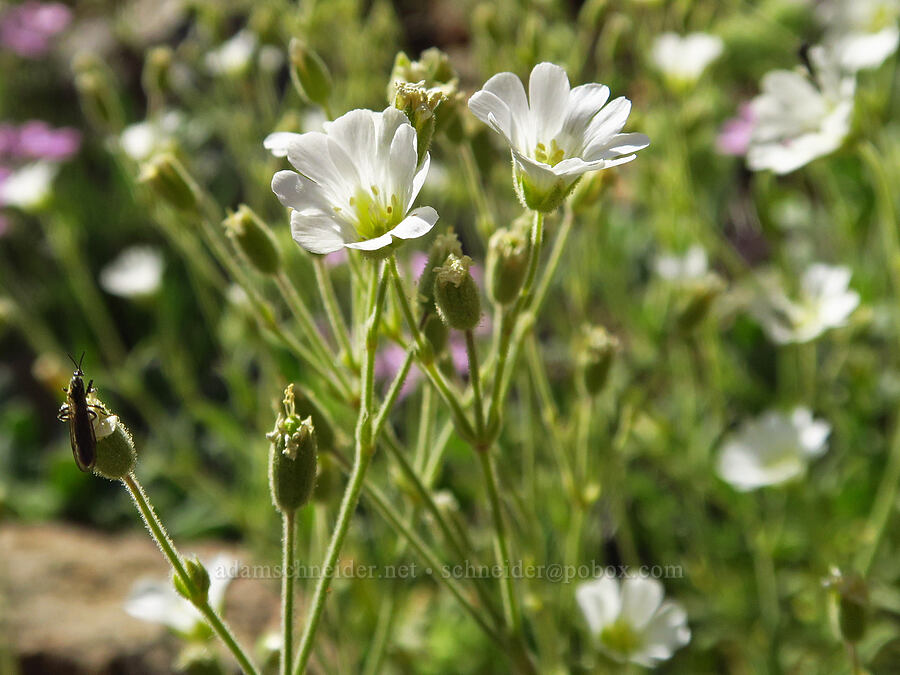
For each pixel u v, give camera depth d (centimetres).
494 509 12
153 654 20
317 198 10
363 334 13
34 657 20
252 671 11
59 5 44
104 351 31
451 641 20
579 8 33
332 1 25
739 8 32
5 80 40
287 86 34
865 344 23
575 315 23
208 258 31
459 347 22
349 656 17
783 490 19
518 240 12
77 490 27
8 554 23
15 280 34
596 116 11
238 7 32
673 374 23
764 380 25
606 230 23
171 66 23
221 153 35
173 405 30
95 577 22
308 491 10
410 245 15
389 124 10
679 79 23
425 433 14
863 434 22
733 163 29
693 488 21
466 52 35
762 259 27
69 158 35
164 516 26
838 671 18
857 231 24
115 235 34
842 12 23
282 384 18
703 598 21
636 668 19
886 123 27
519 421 22
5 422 29
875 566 20
